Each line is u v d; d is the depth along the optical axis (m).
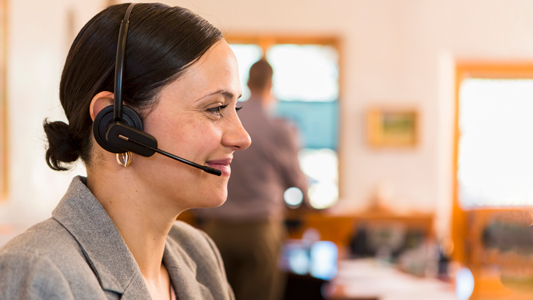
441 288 2.33
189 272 0.85
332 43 5.23
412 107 5.18
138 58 0.68
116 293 0.66
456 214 5.31
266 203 2.59
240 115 2.63
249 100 2.65
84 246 0.65
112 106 0.67
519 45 5.16
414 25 5.16
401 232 3.30
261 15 5.13
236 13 5.11
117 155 0.68
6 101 2.07
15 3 2.11
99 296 0.62
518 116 5.26
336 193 5.26
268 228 2.60
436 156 5.20
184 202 0.72
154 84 0.68
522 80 5.23
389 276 2.56
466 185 5.30
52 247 0.61
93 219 0.68
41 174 2.34
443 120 5.21
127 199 0.70
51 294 0.57
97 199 0.71
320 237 4.49
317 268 2.82
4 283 0.57
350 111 5.20
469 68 5.24
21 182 2.18
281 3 5.14
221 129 0.72
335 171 5.27
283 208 2.72
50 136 0.72
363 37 5.16
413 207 5.09
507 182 5.29
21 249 0.60
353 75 5.18
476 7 5.15
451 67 5.21
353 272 2.65
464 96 5.27
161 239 0.75
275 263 2.65
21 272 0.58
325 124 5.26
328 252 3.19
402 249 3.25
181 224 0.96
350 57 5.17
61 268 0.60
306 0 5.14
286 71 5.23
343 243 4.50
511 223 4.10
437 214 5.14
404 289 2.31
